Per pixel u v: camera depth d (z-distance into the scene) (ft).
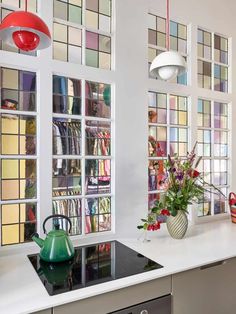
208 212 7.84
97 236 5.81
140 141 6.36
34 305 3.29
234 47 8.23
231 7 8.14
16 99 5.10
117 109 6.05
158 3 6.63
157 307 4.21
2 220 4.99
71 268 4.42
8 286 3.78
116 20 6.03
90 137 5.88
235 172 8.18
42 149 5.21
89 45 5.87
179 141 7.28
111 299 3.83
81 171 5.74
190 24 7.29
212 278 4.89
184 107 7.36
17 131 5.12
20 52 5.08
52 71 5.31
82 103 5.73
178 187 5.99
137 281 3.96
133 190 6.24
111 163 6.09
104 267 4.45
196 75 7.41
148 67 6.53
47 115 5.26
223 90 8.16
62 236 4.78
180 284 4.48
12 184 5.08
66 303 3.46
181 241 5.86
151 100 6.80
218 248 5.38
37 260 4.75
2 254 4.89
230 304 5.16
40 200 5.20
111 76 5.97
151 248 5.40
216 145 8.04
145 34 6.43
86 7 5.82
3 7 4.97
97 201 5.96
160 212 5.83
